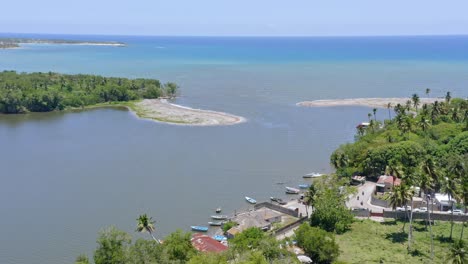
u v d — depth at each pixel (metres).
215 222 113.88
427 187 99.00
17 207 120.62
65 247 101.12
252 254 69.00
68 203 123.44
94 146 178.75
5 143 183.38
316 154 170.12
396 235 100.50
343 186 125.50
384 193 128.12
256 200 128.00
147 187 135.50
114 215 116.56
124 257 67.69
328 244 87.81
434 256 88.44
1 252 99.06
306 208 117.31
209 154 168.62
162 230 109.56
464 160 122.12
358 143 155.12
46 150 173.12
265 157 165.88
